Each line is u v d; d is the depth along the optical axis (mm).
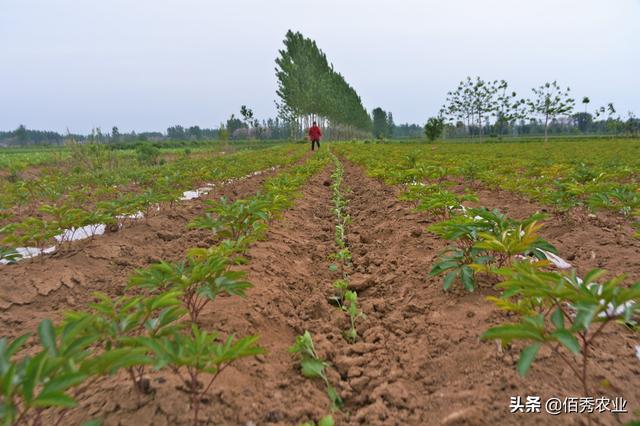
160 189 8289
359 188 12117
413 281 4129
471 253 3510
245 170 12641
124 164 17562
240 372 2553
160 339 1995
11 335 3299
